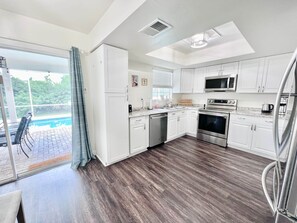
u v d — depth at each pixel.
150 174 2.13
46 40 2.06
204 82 3.86
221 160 2.58
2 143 2.01
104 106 2.22
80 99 2.34
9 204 0.97
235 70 3.27
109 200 1.62
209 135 3.51
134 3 1.29
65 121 6.07
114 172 2.18
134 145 2.75
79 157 2.38
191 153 2.89
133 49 2.40
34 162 2.52
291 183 0.63
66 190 1.78
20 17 1.84
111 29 1.70
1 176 2.03
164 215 1.42
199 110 3.70
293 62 0.64
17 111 4.87
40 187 1.83
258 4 1.22
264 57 2.85
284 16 1.39
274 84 2.76
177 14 1.36
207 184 1.90
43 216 1.41
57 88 6.15
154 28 1.63
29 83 5.21
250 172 2.19
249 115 2.82
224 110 3.40
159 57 3.06
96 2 1.60
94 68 2.42
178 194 1.71
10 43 1.80
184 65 3.77
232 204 1.55
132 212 1.46
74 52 2.23
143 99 3.68
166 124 3.41
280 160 0.79
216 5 1.22
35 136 4.17
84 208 1.51
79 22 2.06
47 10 1.75
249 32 1.75
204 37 2.56
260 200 1.61
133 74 3.39
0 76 1.86
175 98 4.73
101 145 2.48
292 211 0.64
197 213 1.44
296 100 0.71
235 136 3.05
